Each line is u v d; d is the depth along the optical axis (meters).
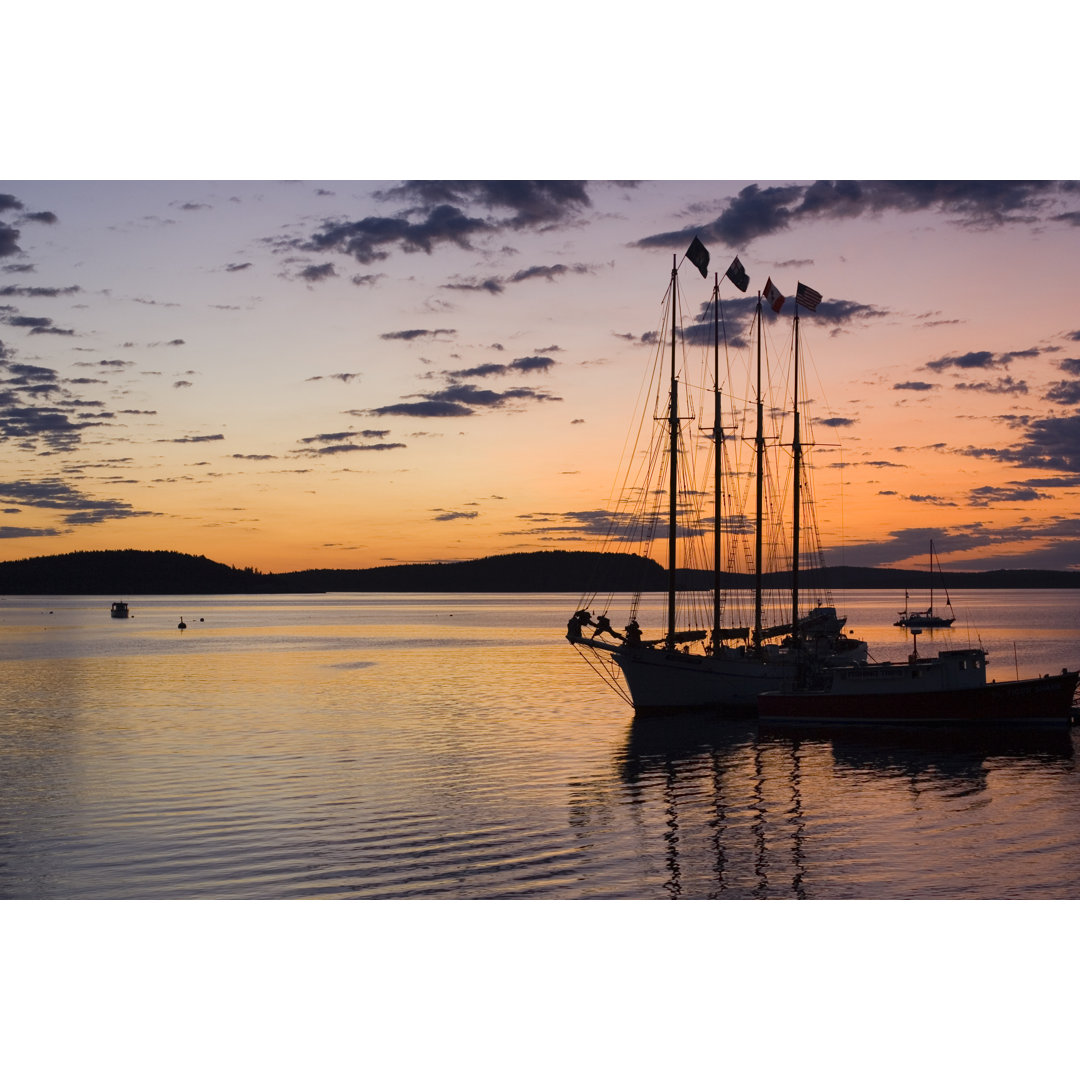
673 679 77.06
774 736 65.94
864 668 68.62
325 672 123.00
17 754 61.03
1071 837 39.69
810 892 33.16
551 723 74.44
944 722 66.00
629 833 41.06
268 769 55.50
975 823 42.00
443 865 36.66
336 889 33.81
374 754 60.50
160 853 38.44
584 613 77.62
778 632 86.19
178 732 70.56
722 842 39.56
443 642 192.12
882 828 41.44
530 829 41.75
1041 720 65.69
